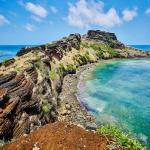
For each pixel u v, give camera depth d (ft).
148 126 114.42
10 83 94.22
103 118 126.41
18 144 51.55
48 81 153.48
